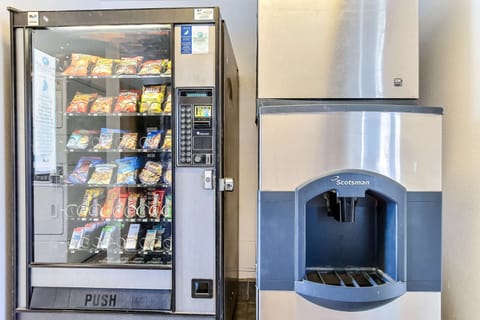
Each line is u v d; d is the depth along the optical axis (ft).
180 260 4.74
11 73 4.87
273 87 4.26
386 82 4.25
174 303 4.74
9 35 5.09
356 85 4.25
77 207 5.52
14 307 4.90
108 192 5.58
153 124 5.70
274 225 3.68
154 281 4.79
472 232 4.31
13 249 4.91
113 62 5.38
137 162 5.55
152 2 7.28
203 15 4.64
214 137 4.68
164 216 5.23
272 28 4.26
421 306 3.68
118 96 5.53
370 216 4.13
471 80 4.34
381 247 4.02
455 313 4.68
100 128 5.79
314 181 3.64
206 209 4.71
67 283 4.89
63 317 4.83
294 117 3.63
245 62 7.23
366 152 3.62
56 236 5.41
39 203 5.13
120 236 5.51
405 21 4.25
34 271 4.91
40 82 5.10
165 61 5.21
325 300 3.62
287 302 3.70
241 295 7.18
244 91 7.26
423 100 5.69
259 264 3.72
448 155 4.91
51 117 5.35
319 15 4.24
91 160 5.70
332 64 4.25
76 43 5.55
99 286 4.86
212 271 4.72
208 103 4.68
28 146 4.91
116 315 4.78
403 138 3.65
